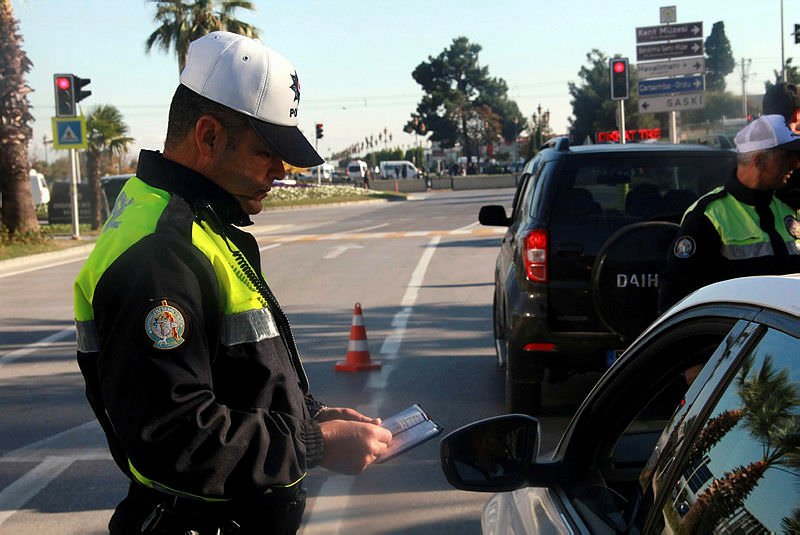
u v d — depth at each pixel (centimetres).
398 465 511
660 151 557
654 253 511
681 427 168
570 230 538
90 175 2883
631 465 226
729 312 167
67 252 1967
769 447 139
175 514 172
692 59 1923
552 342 534
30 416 641
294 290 1244
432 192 6259
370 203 4744
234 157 182
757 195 368
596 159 551
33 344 923
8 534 426
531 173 650
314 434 180
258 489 167
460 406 629
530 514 212
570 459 213
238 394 174
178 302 161
